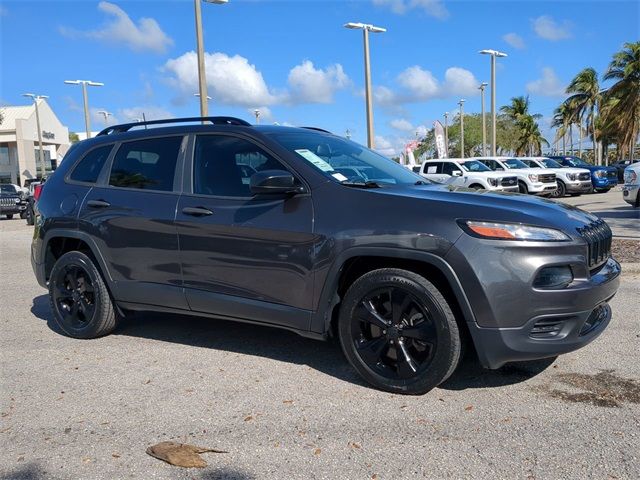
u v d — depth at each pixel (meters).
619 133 46.50
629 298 6.25
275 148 4.40
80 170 5.50
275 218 4.20
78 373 4.53
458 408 3.68
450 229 3.62
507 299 3.52
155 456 3.19
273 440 3.34
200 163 4.73
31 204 21.39
